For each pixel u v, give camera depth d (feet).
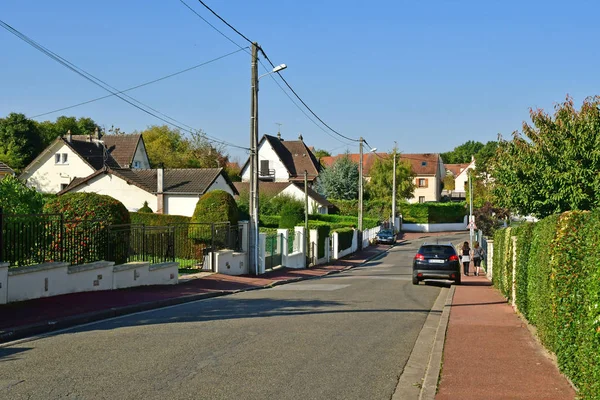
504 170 70.69
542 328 32.48
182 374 25.76
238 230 87.15
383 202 255.09
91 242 54.03
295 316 44.73
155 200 156.76
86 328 37.81
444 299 62.54
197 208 88.89
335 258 142.31
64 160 192.03
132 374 25.53
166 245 66.18
